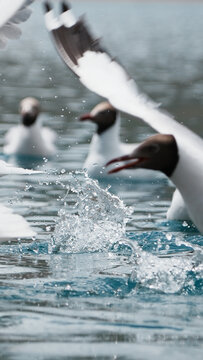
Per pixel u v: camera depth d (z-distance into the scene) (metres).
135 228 12.85
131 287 9.67
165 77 40.28
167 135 10.47
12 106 28.14
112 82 10.42
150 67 45.62
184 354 7.43
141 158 10.55
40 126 20.69
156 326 8.22
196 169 10.37
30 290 9.45
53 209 14.07
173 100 31.41
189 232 12.60
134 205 14.84
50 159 19.52
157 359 7.27
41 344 7.62
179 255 11.16
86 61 10.48
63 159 19.25
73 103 29.22
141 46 62.12
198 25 101.81
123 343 7.69
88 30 10.59
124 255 11.27
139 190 16.39
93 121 17.98
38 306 8.84
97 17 118.56
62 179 16.92
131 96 10.45
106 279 9.96
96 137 17.97
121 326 8.19
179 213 13.36
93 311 8.71
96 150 17.84
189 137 10.59
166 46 63.09
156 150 10.47
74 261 10.88
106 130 17.94
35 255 11.18
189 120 26.20
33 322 8.28
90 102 29.59
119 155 17.75
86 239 11.94
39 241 11.91
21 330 8.02
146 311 8.76
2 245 11.69
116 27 89.62
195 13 152.38
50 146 20.61
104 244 11.79
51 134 21.59
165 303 9.08
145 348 7.56
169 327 8.20
